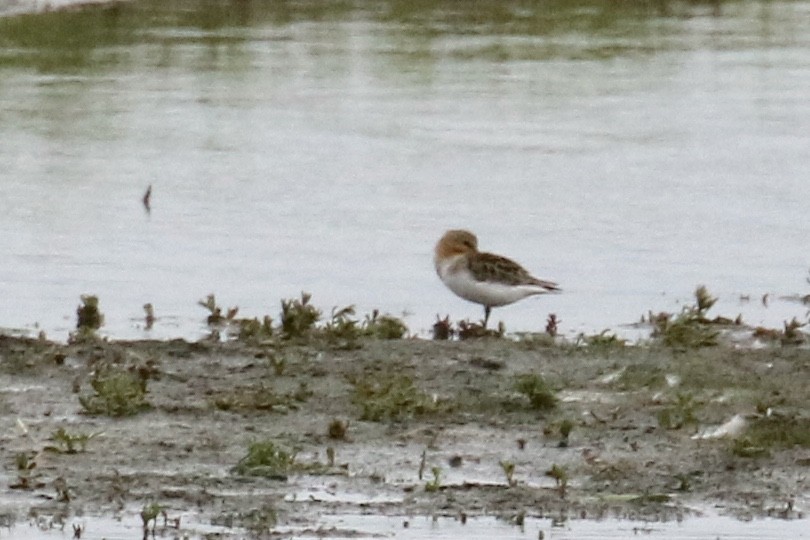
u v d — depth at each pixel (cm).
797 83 2845
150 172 2177
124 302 1616
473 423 1229
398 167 2222
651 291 1691
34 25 3123
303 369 1339
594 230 1928
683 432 1220
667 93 2752
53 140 2345
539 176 2184
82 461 1142
